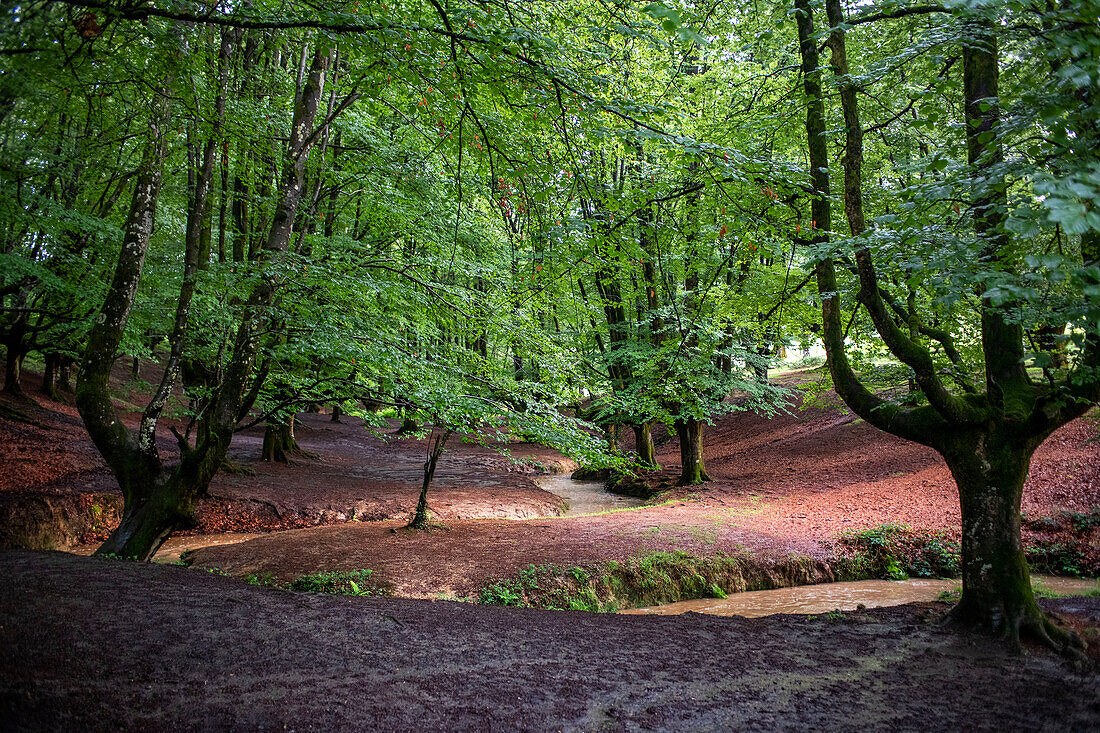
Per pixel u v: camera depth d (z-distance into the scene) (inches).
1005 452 263.9
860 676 213.0
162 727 122.3
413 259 417.4
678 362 554.3
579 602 388.2
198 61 309.7
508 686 173.3
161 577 242.4
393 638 204.8
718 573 445.4
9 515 444.5
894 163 344.8
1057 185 109.0
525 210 266.1
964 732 164.9
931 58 271.0
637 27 234.8
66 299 520.7
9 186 369.4
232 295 401.4
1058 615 285.3
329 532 509.4
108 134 350.3
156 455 349.1
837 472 727.7
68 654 146.5
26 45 197.0
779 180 238.5
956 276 192.9
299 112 378.3
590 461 326.3
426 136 452.8
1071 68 124.8
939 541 474.3
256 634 185.6
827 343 315.3
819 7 306.5
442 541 475.8
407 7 286.2
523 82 221.1
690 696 181.3
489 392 360.2
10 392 773.9
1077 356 237.0
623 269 322.3
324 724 133.1
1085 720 174.4
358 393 362.6
